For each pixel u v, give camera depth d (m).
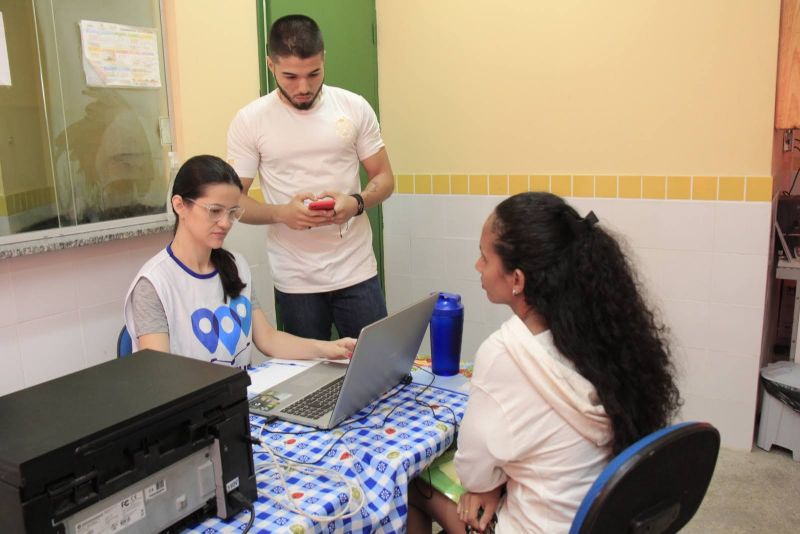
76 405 0.94
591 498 0.95
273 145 2.24
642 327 1.13
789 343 3.62
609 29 2.78
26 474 0.78
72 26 2.14
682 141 2.70
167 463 0.94
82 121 2.20
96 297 2.29
